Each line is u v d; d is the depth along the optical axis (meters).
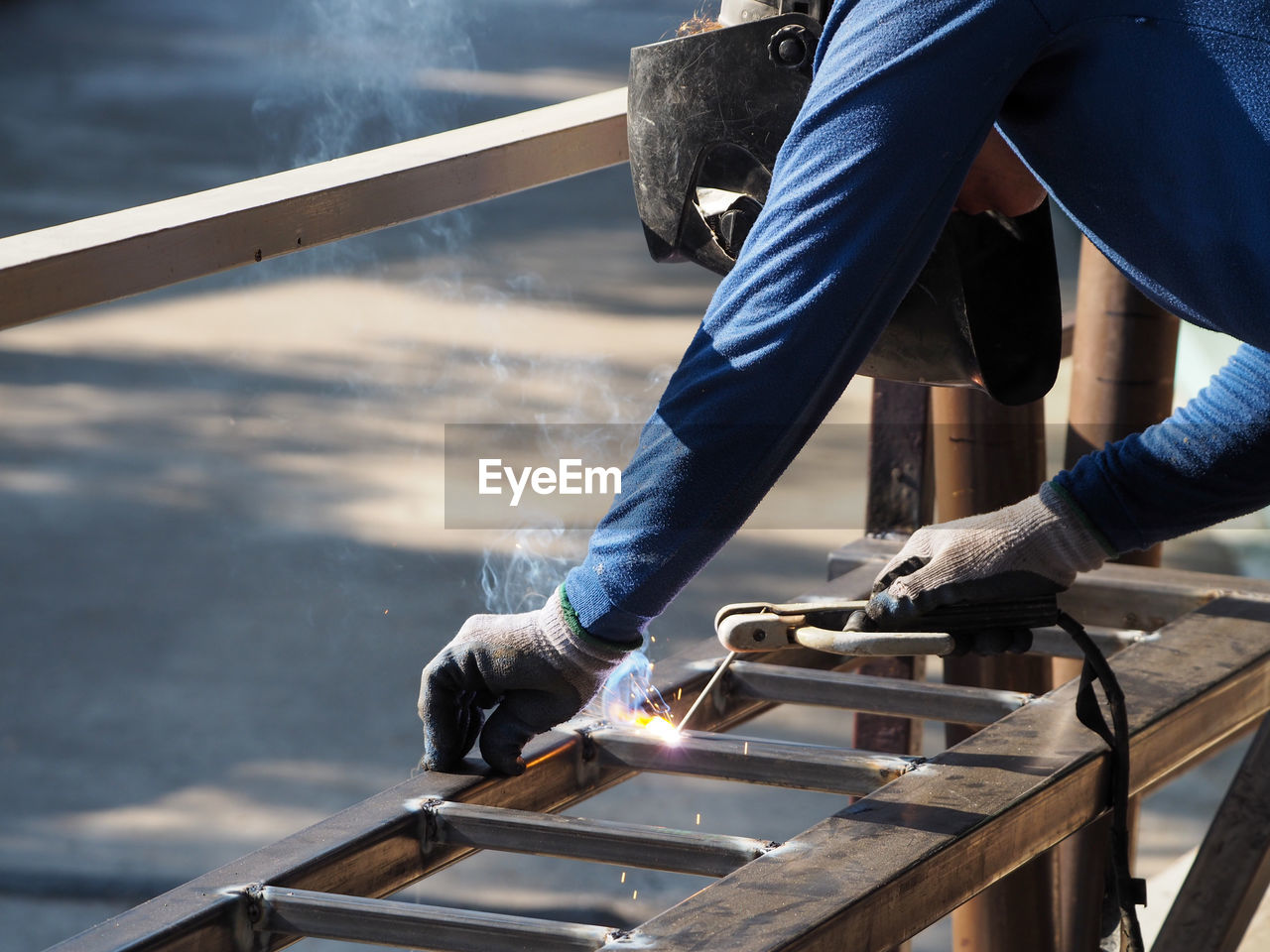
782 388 1.77
